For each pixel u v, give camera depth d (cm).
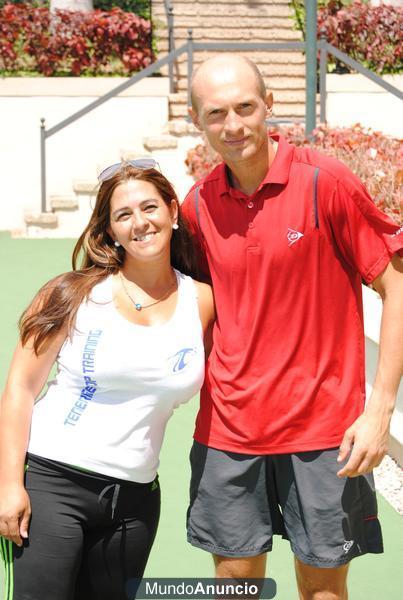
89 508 282
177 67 1388
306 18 912
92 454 279
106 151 1267
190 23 1466
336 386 292
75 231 1179
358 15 1294
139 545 292
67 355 284
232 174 297
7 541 279
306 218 285
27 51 1273
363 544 300
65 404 284
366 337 527
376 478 478
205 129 288
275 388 290
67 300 284
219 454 298
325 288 289
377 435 280
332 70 1320
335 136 820
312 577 302
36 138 1266
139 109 1266
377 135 820
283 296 288
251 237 288
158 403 283
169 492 474
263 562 311
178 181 1202
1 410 286
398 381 284
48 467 279
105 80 1265
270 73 1378
